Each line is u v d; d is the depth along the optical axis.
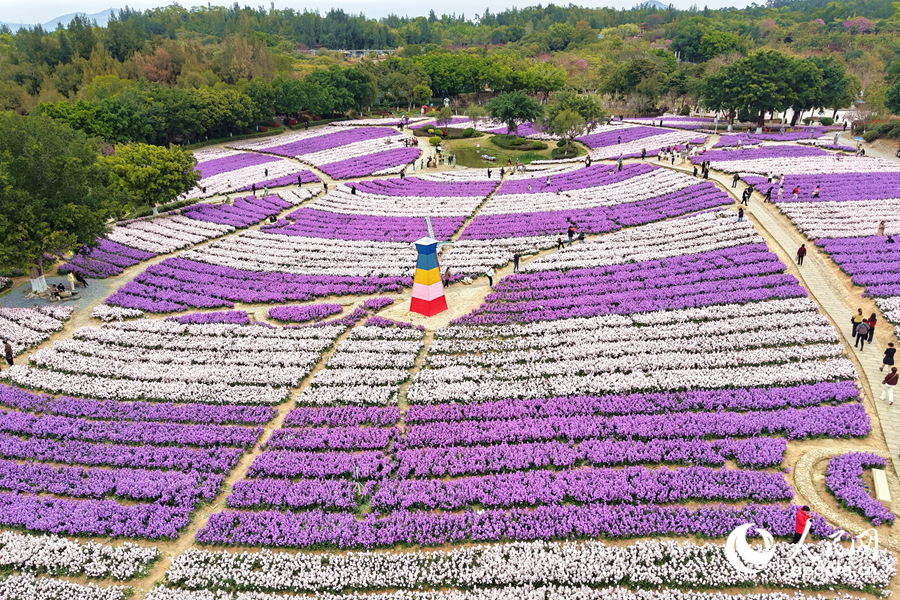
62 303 44.31
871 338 32.53
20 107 113.31
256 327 39.78
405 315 41.44
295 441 28.41
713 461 25.52
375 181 83.50
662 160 80.75
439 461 26.47
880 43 171.88
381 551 22.50
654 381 31.27
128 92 105.94
